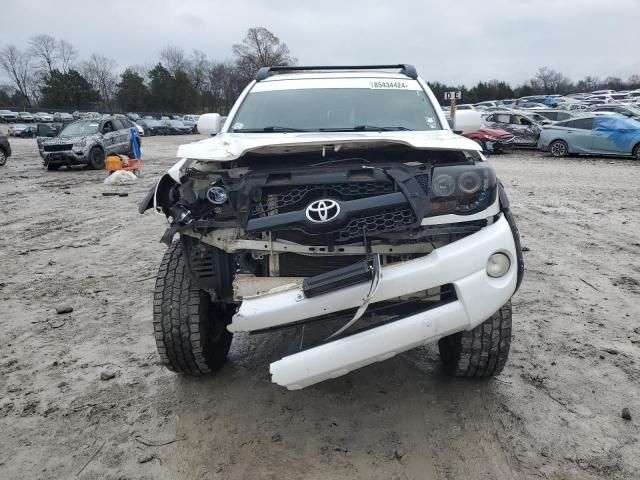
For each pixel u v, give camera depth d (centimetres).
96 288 553
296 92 439
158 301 328
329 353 265
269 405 330
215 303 347
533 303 478
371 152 305
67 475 273
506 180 1341
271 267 293
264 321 269
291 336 420
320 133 381
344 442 293
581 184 1259
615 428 297
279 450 288
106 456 287
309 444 292
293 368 265
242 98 445
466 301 271
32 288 557
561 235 736
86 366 385
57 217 957
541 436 292
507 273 283
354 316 265
